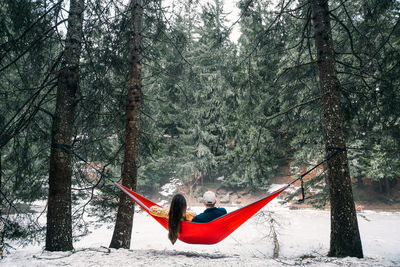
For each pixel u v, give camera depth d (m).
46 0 5.95
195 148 29.05
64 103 6.06
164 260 4.54
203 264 4.25
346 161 6.02
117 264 4.21
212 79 24.19
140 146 8.62
